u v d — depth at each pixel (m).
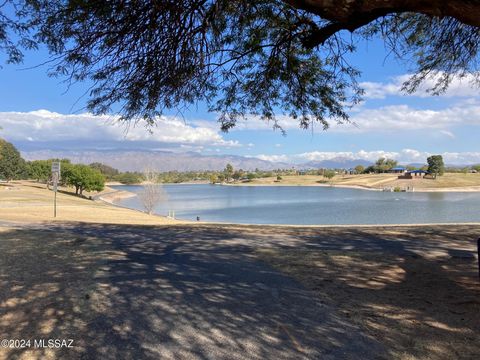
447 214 56.47
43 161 129.62
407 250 10.05
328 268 8.12
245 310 5.60
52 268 8.03
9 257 9.05
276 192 140.88
